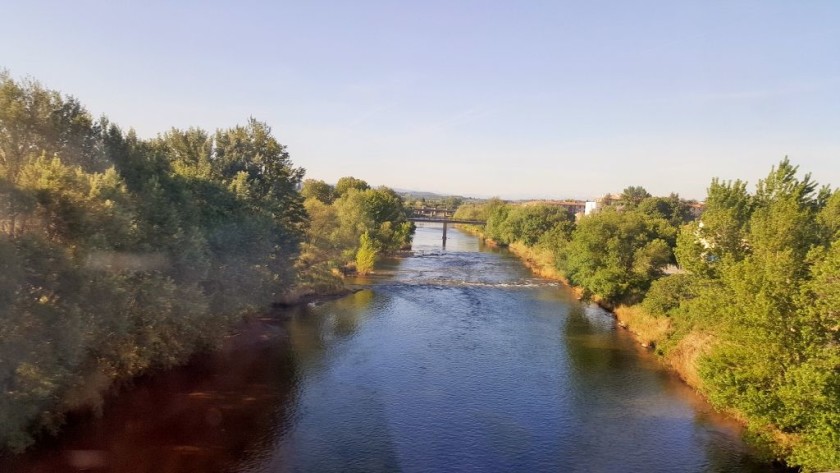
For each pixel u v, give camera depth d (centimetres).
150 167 3108
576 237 6050
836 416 2027
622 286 5131
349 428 2617
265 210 4631
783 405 2266
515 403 3000
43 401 2127
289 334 4259
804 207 3444
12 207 1992
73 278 2175
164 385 3009
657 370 3606
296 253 5312
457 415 2814
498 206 15162
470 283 7038
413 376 3362
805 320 2212
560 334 4491
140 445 2342
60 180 2189
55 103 2628
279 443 2444
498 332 4500
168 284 2742
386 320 4825
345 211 9475
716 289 3244
